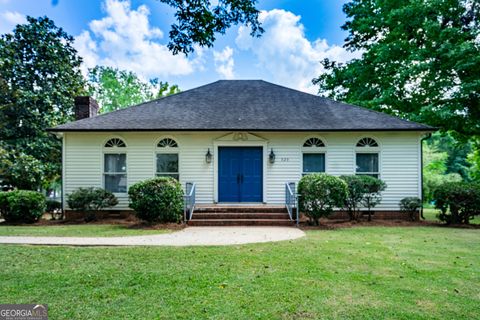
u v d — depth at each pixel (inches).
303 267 212.4
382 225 429.7
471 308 148.9
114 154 517.3
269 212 457.4
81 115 574.2
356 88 778.2
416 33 661.3
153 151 514.6
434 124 605.3
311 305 150.8
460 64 545.3
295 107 566.3
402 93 681.6
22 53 776.3
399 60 675.4
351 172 508.7
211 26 266.7
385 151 507.8
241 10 268.4
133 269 206.2
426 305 152.1
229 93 617.0
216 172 514.0
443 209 434.6
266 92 623.8
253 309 146.2
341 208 457.7
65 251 254.8
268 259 232.2
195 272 200.4
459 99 568.7
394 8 685.9
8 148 695.7
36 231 365.1
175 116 529.3
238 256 240.5
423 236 335.9
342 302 154.6
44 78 794.2
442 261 229.6
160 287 174.2
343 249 266.5
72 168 509.7
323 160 515.8
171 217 420.8
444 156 1235.2
